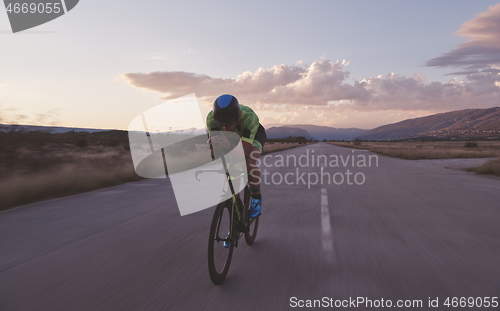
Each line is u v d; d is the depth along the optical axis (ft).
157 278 9.57
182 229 15.37
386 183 32.14
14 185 24.35
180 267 10.47
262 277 9.61
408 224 15.90
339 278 9.44
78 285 9.08
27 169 34.81
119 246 12.76
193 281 9.34
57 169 36.45
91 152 68.64
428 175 39.81
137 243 13.15
